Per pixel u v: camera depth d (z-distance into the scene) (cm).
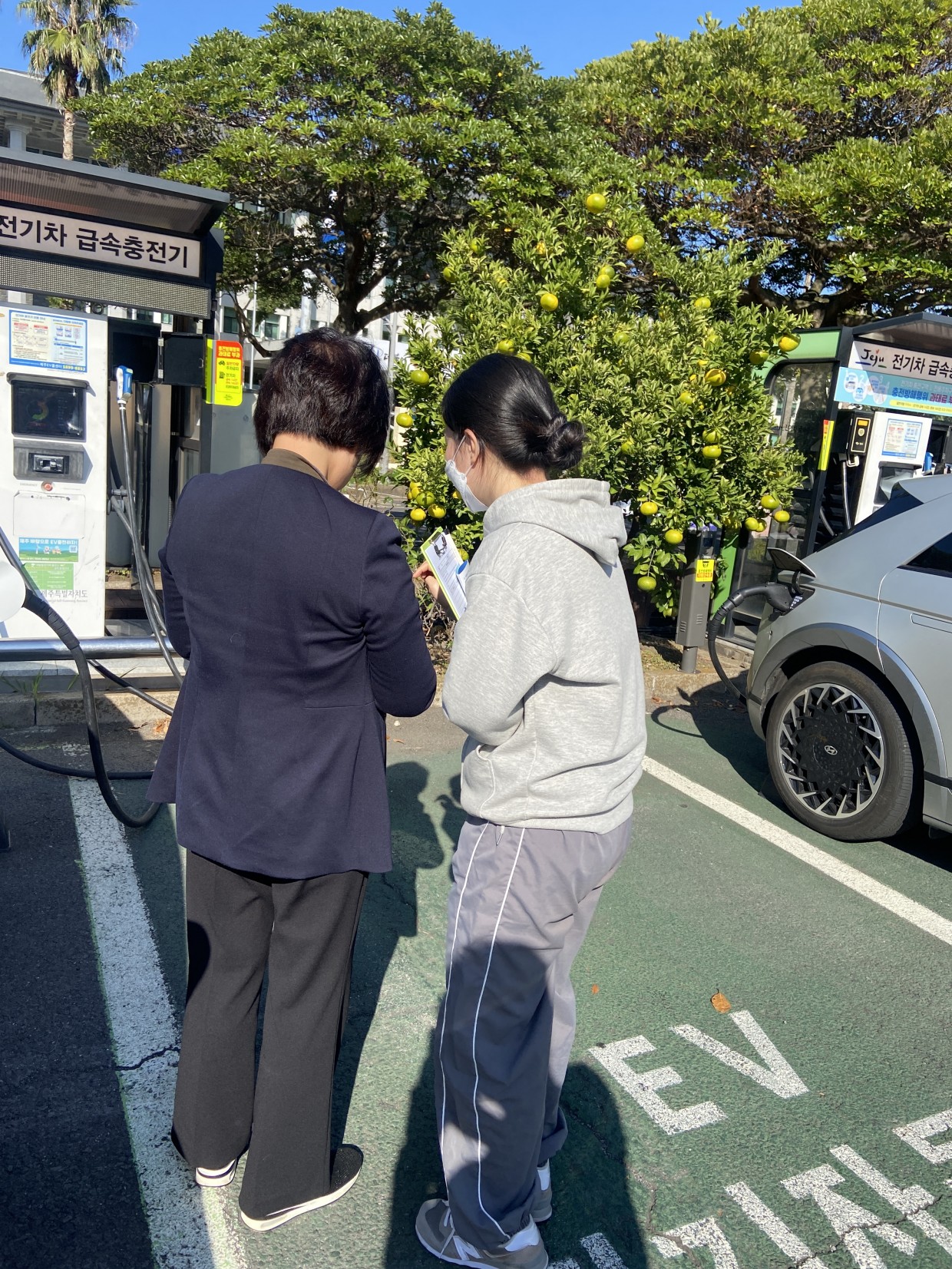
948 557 375
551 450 161
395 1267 181
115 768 412
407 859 350
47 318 454
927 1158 222
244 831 167
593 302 559
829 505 741
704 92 1202
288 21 1354
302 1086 179
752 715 448
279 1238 186
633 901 337
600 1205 201
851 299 1288
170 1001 257
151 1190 196
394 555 162
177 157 1430
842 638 396
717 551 643
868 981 296
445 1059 170
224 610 163
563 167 1234
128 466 463
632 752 168
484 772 162
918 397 736
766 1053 256
